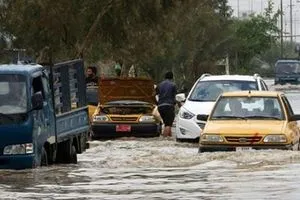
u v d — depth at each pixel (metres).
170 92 50.78
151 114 50.06
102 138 50.03
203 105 45.16
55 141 32.78
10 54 64.75
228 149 32.47
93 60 71.81
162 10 64.38
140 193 23.12
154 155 35.19
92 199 22.12
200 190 23.39
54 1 60.75
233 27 138.62
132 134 49.81
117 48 66.50
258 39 159.12
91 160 35.22
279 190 22.89
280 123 33.66
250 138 32.47
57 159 34.31
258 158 30.34
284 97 36.22
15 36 63.53
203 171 28.00
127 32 64.44
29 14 61.28
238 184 24.31
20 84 30.05
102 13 62.22
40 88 31.27
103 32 64.19
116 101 52.31
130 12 63.16
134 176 27.38
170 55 94.44
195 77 108.81
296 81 144.50
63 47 63.16
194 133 44.47
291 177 25.47
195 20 98.44
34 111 29.91
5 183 25.98
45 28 61.81
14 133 29.38
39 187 24.89
